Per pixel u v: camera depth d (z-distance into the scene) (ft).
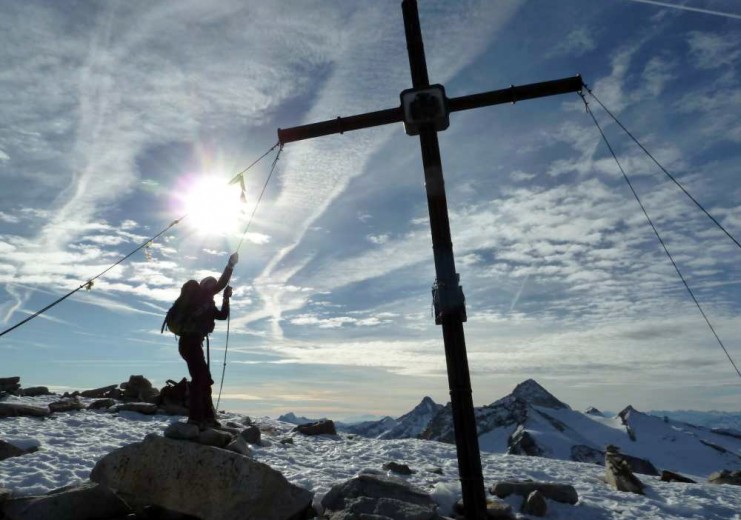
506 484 31.45
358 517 22.02
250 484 20.83
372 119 28.25
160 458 21.13
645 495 37.78
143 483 20.92
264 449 41.75
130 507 22.02
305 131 28.91
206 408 25.75
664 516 31.50
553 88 26.96
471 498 24.52
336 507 24.30
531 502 29.40
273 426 61.11
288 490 22.45
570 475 46.03
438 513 25.25
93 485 21.67
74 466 29.17
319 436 56.08
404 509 23.17
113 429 44.50
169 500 20.63
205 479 20.70
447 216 26.58
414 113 27.14
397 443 54.29
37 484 25.29
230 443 23.65
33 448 32.76
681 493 39.24
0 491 21.62
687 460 643.45
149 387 65.05
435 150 27.25
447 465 43.39
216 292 25.64
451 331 25.43
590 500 33.83
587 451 603.26
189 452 21.16
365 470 34.91
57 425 44.21
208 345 26.43
